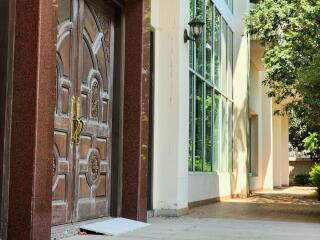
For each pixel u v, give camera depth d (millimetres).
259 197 16953
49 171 4707
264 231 6918
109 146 7188
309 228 7430
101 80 6949
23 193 4516
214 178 13578
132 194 7273
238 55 16625
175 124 9117
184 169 9375
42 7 4641
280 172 27703
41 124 4613
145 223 7285
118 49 7461
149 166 8938
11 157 4566
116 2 7312
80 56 6250
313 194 19406
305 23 11414
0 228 4457
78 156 6125
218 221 8227
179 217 8844
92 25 6684
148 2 7672
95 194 6676
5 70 4555
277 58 12125
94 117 6676
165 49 9297
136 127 7359
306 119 10094
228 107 15789
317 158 20656
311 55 11055
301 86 9086
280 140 27766
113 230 6191
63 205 5762
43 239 4613
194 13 11258
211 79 13234
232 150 16375
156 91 9242
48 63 4715
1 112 4516
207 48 12852
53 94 4777
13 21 4637
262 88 22922
